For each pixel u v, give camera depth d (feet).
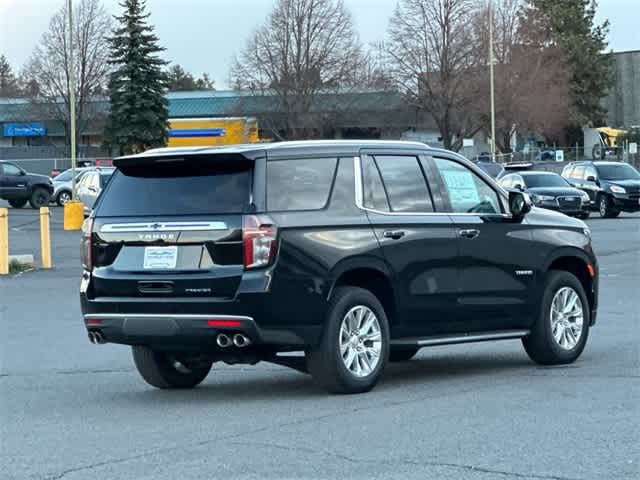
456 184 35.40
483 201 36.11
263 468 23.45
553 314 37.35
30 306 59.57
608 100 304.91
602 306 54.70
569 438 25.86
